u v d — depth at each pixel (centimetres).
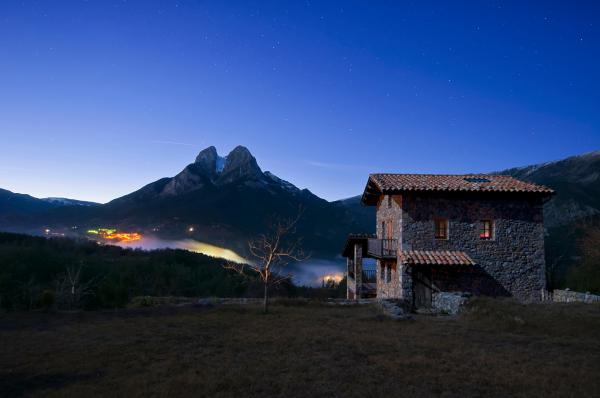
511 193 2450
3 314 1862
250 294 4416
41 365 1032
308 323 1627
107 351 1161
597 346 1227
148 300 2467
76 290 3088
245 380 903
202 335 1383
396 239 2542
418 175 2814
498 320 1609
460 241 2452
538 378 920
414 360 1059
